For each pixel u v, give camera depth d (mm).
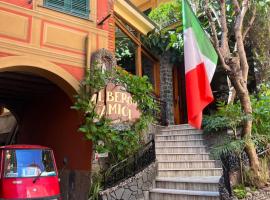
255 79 11734
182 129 10320
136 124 8438
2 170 6297
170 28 12719
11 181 6246
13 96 10648
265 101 8711
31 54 7238
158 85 13508
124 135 7980
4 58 6855
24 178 6379
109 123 7773
